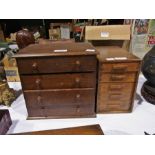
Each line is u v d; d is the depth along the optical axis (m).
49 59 1.08
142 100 1.52
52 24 1.78
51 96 1.23
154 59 1.34
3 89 1.47
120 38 1.58
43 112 1.31
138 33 1.65
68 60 1.10
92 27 1.58
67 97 1.24
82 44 1.31
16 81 1.81
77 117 1.34
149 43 1.70
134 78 1.23
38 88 1.19
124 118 1.32
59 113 1.32
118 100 1.32
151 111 1.39
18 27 1.95
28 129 1.22
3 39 1.93
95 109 1.36
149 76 1.40
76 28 1.77
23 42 1.57
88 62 1.11
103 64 1.16
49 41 1.53
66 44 1.32
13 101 1.54
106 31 1.57
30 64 1.09
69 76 1.16
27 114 1.38
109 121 1.29
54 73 1.14
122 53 1.30
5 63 1.72
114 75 1.21
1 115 1.16
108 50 1.40
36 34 1.79
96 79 1.22
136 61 1.15
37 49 1.18
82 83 1.19
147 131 1.19
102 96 1.29
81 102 1.27
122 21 1.68
